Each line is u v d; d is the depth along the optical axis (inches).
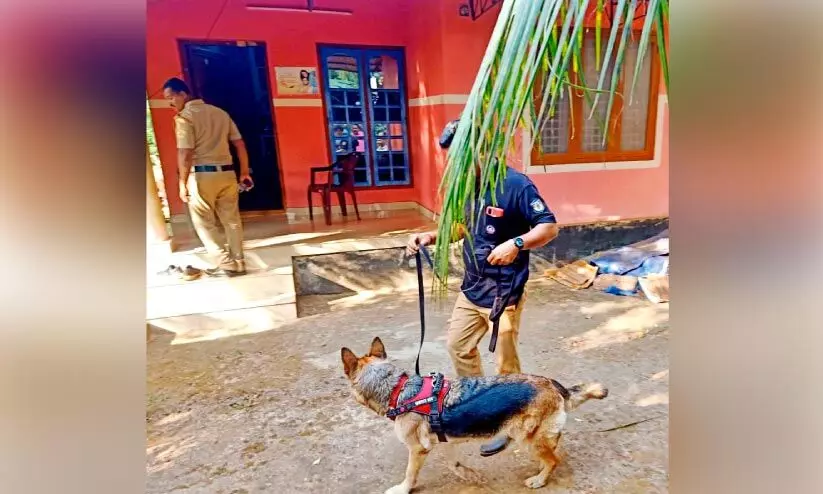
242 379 110.8
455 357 78.1
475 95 35.7
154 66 190.1
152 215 149.8
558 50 30.5
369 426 89.7
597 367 109.8
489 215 70.8
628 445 79.7
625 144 186.5
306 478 75.6
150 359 122.3
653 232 195.9
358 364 67.7
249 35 199.3
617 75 30.7
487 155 35.8
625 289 160.1
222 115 143.4
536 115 33.3
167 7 187.2
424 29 192.9
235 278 147.0
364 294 167.0
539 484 70.4
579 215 188.1
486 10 169.8
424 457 68.1
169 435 88.7
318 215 221.6
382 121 224.2
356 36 211.5
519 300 74.9
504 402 64.8
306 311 153.5
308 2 198.4
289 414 95.0
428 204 209.3
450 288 161.8
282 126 212.1
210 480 75.8
